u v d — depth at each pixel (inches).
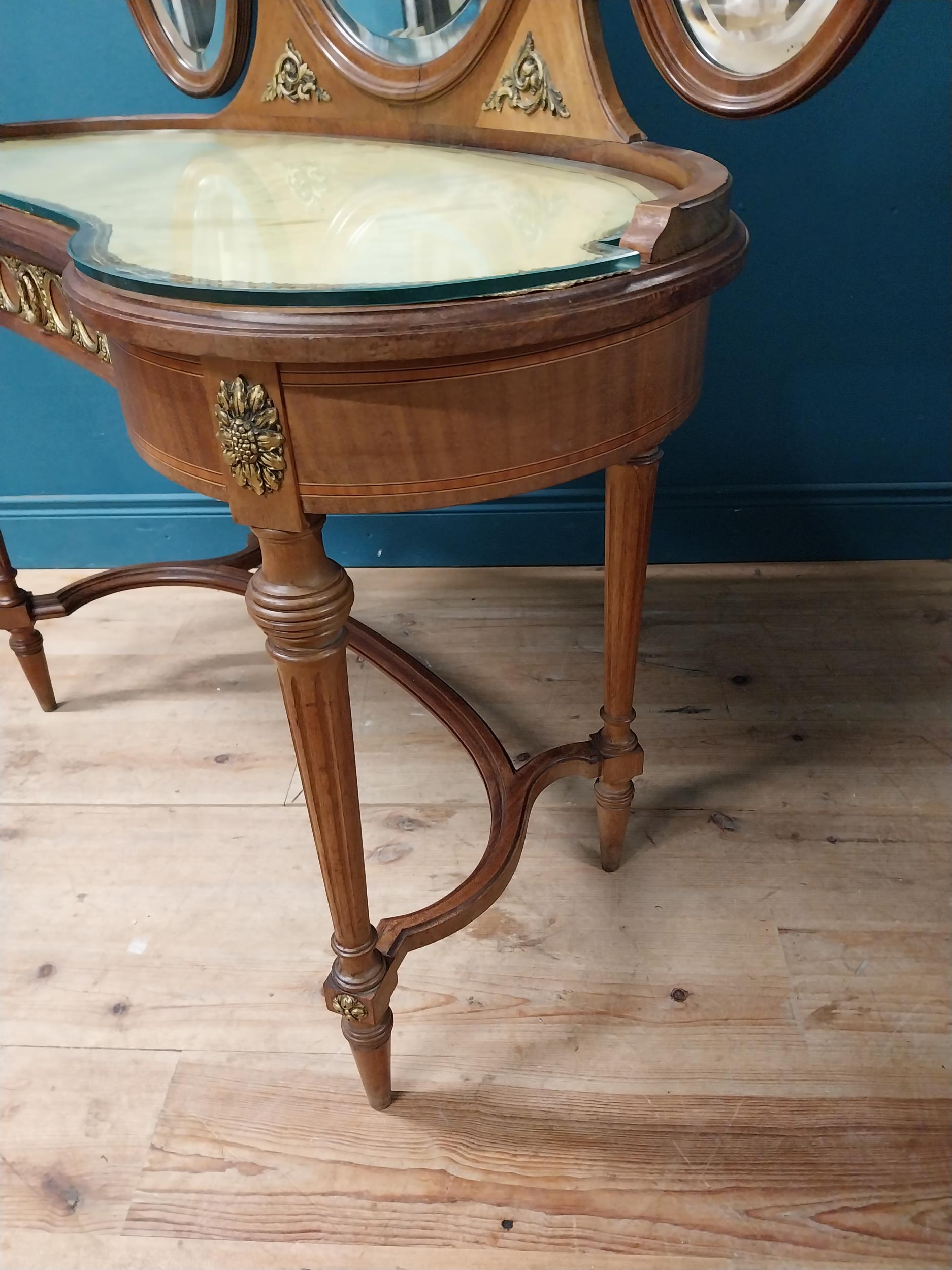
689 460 60.7
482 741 40.1
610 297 20.8
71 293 22.8
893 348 56.1
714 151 50.8
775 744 49.1
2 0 50.3
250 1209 31.2
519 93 34.5
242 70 47.7
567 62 32.0
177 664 58.2
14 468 64.0
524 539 64.5
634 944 39.2
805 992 37.0
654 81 48.9
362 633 45.8
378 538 65.0
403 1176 31.9
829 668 54.4
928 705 51.4
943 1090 33.6
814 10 27.0
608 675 37.1
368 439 21.3
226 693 55.5
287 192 31.2
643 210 22.0
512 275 20.1
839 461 60.3
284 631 23.2
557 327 20.2
